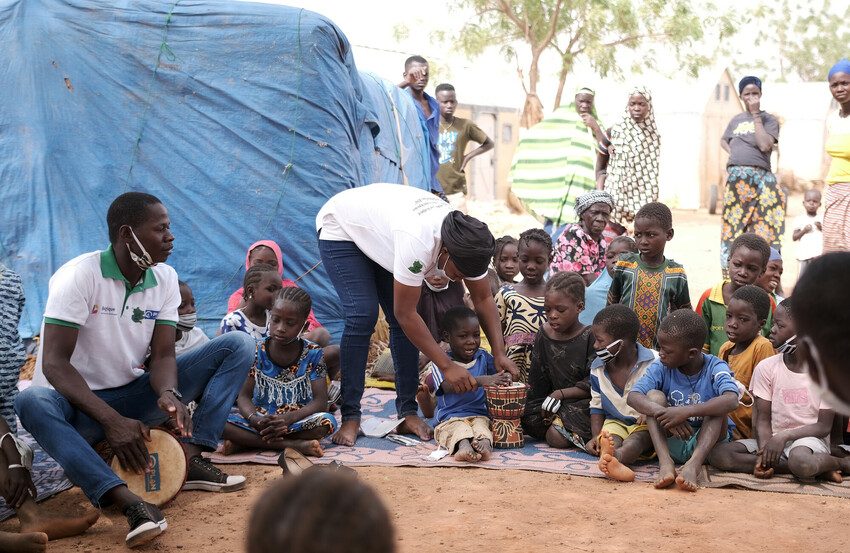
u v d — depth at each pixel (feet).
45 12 25.71
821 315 6.30
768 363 16.90
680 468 16.89
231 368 15.92
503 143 83.25
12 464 13.41
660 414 16.21
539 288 20.77
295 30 25.58
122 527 14.05
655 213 20.17
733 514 14.29
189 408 18.12
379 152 32.81
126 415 15.46
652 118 35.37
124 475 14.67
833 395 6.57
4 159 25.85
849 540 13.10
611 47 76.43
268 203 25.89
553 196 42.78
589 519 14.07
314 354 18.84
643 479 16.48
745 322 18.29
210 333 25.63
